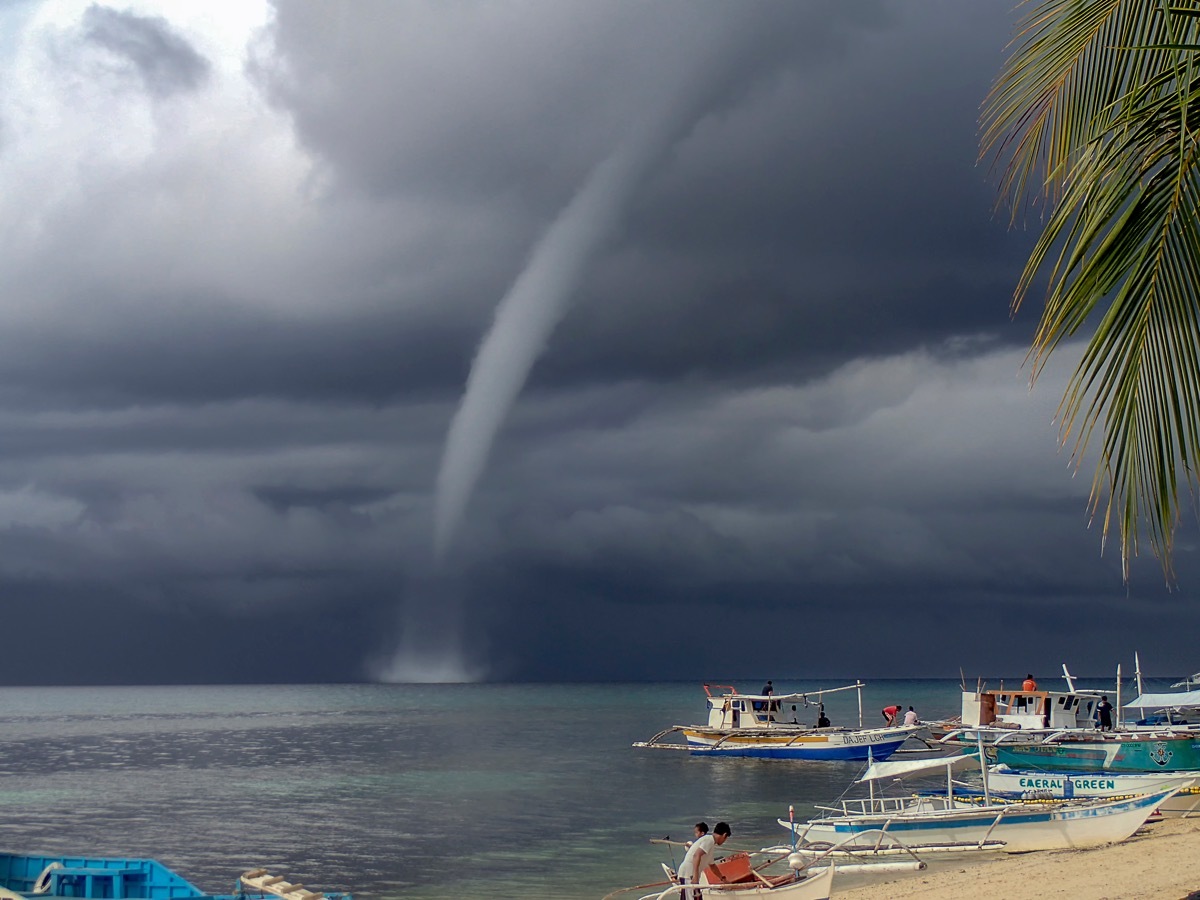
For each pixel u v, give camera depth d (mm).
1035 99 10453
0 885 24422
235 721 197375
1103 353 8289
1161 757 41656
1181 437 8023
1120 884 25609
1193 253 8188
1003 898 25219
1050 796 36594
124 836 52594
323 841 49156
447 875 39188
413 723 179625
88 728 176000
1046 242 8898
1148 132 8539
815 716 174250
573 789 69562
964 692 52531
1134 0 10039
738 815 53219
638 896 34500
